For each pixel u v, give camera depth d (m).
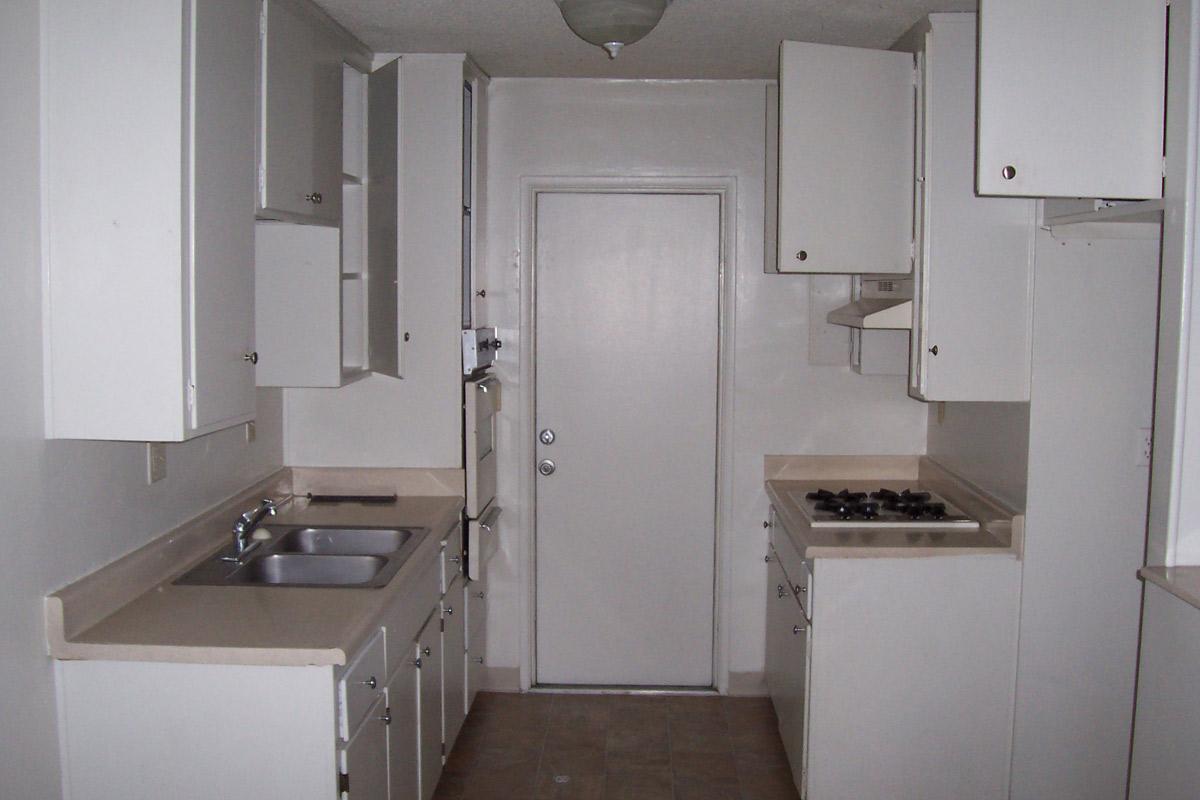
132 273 1.88
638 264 3.68
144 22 1.84
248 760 1.97
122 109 1.86
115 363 1.90
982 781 2.78
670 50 3.10
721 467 3.72
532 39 2.99
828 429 3.62
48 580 1.95
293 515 3.05
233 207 2.10
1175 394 2.02
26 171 1.84
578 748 3.36
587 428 3.74
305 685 1.95
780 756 3.32
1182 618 1.92
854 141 2.64
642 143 3.57
